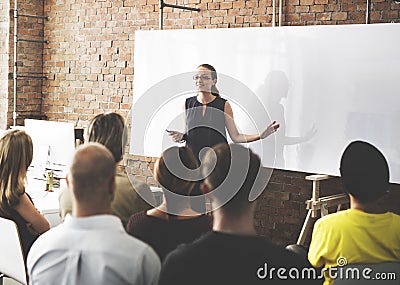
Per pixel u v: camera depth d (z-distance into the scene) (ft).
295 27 14.84
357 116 13.85
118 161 7.62
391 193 14.19
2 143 10.34
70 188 6.40
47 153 14.90
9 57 21.49
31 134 15.28
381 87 13.51
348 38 13.96
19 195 10.44
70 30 21.58
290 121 14.90
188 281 5.94
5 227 10.17
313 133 14.56
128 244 6.26
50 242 6.43
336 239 7.22
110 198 6.42
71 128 14.47
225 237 5.93
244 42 15.72
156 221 6.60
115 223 6.35
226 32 16.05
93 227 6.31
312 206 14.51
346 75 14.02
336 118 14.19
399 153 13.24
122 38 20.20
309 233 15.56
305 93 14.67
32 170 15.14
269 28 15.26
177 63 17.10
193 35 16.71
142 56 17.85
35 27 22.02
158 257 6.33
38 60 22.27
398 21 14.70
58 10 21.86
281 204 16.61
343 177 7.38
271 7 16.76
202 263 5.92
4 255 10.52
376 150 7.27
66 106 21.80
